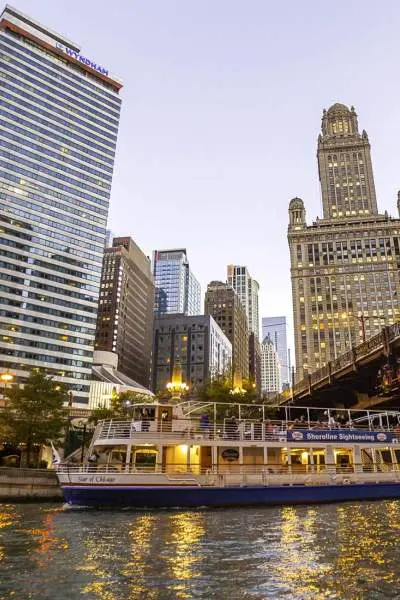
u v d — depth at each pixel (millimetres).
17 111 142625
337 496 35156
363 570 15203
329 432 37031
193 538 20594
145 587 13406
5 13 150750
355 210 198250
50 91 151750
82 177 153000
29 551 17766
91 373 139000
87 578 14234
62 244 143875
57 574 14641
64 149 150750
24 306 132375
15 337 129000
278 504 33219
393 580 14117
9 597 12477
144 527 23609
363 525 23969
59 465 33219
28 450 50125
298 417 85812
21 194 138250
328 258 182625
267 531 22375
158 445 32750
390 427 45125
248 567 15609
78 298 143000
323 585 13664
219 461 33625
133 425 33250
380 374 51438
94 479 31219
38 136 145625
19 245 135000
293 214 192625
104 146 161125
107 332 199625
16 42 147625
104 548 18453
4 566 15492
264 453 34594
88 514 28750
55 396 51656
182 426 33812
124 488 31000
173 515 28328
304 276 182250
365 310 172500
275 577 14453
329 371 64688
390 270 176250
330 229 185625
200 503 31734
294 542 19734
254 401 66688
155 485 31422
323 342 171625
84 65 162000
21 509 31797
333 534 21484
